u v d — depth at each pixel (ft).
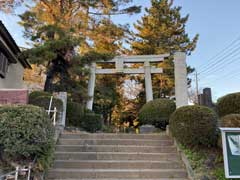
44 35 32.42
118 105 65.31
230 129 16.67
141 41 68.44
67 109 32.60
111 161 19.88
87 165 19.36
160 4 71.15
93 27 45.19
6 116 15.37
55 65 33.71
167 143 23.13
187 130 20.29
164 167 19.72
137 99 67.36
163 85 64.03
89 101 40.83
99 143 22.82
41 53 29.76
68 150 21.40
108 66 52.65
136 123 63.41
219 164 18.75
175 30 70.23
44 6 40.60
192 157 19.42
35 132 15.28
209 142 19.98
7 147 14.87
